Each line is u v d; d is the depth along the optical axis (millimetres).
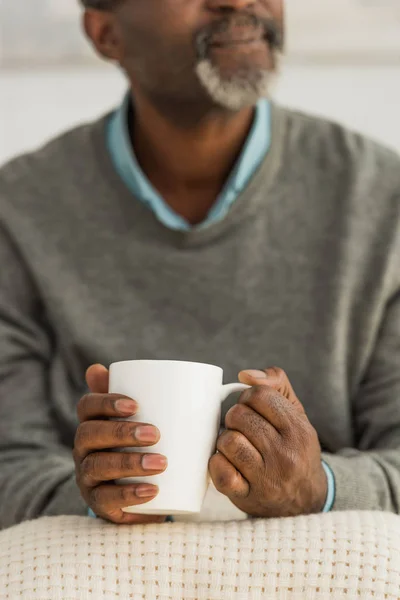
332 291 1599
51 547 1105
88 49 2186
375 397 1585
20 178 1790
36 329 1741
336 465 1243
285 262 1641
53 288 1694
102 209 1715
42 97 2234
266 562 1062
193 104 1598
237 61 1528
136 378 1029
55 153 1806
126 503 1027
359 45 2088
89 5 1736
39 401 1681
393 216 1650
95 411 1050
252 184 1653
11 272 1749
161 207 1675
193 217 1732
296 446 1068
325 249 1642
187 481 1024
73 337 1666
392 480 1282
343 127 1771
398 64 2105
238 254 1643
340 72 2123
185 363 1022
